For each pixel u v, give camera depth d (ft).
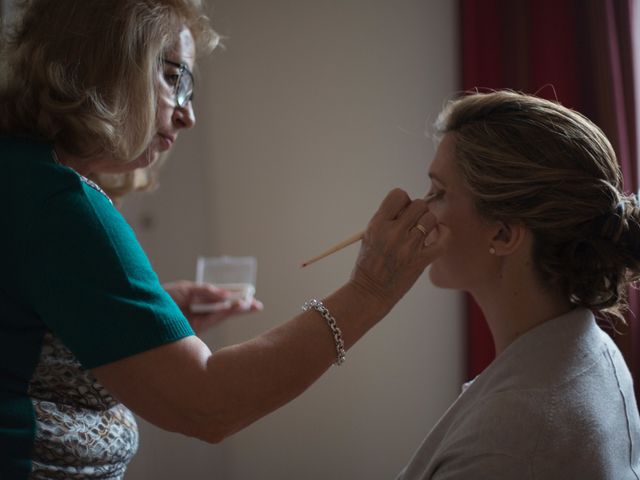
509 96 3.07
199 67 7.23
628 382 2.97
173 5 3.19
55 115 2.88
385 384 7.11
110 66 2.90
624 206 2.88
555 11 5.62
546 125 2.90
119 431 3.26
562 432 2.56
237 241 7.34
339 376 7.20
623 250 2.87
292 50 7.09
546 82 5.71
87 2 2.92
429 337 6.98
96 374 2.69
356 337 2.90
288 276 7.25
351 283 2.95
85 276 2.63
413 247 2.91
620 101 5.29
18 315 2.81
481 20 6.00
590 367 2.76
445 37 6.70
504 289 3.08
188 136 7.33
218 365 2.71
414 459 3.12
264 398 2.74
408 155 6.89
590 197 2.82
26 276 2.70
